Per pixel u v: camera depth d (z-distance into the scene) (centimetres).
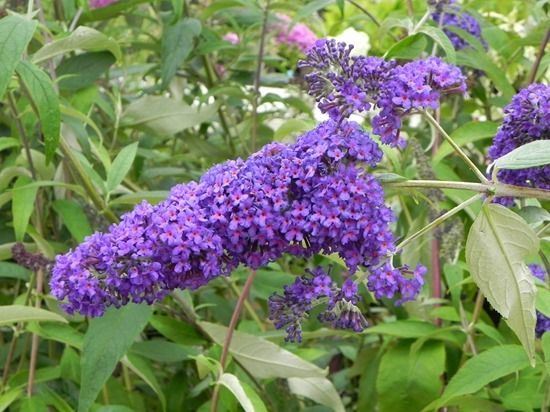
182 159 69
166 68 62
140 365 49
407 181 36
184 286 34
